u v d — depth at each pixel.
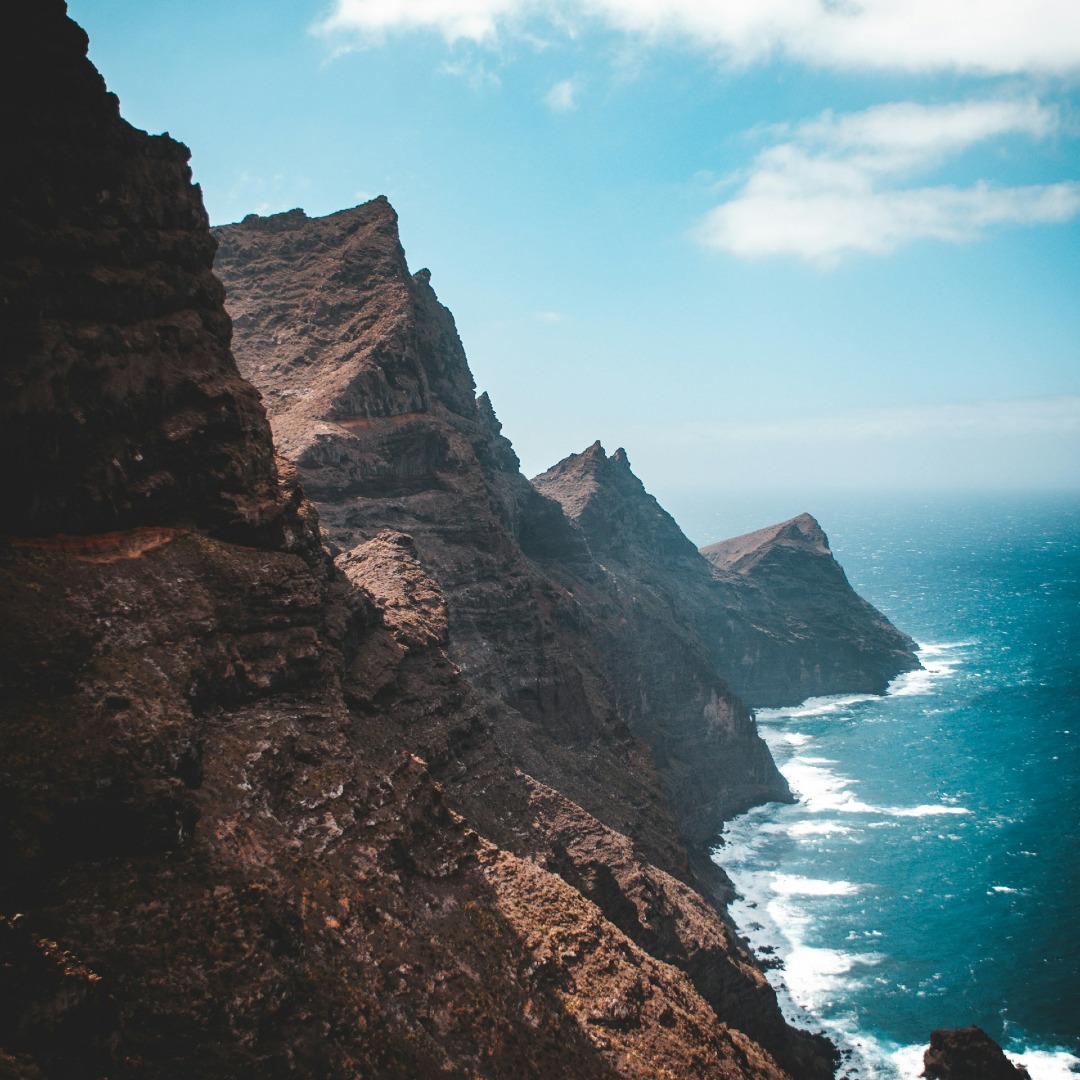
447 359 168.12
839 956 125.81
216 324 60.47
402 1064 44.19
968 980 120.19
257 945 42.09
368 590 79.06
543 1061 50.06
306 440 107.06
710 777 179.12
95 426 50.84
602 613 174.75
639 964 61.69
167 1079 36.75
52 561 48.16
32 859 39.09
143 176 55.78
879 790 191.75
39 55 50.06
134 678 46.31
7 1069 31.92
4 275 47.03
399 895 51.84
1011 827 170.12
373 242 145.62
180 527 55.03
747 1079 59.69
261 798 49.38
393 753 61.19
